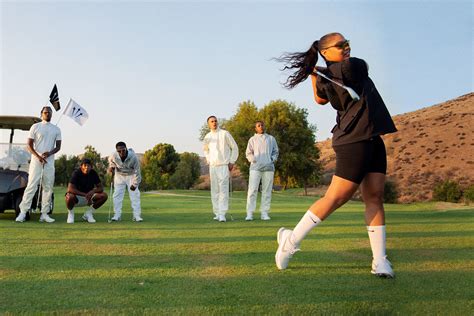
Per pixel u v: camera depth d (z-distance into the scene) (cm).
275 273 363
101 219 910
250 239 568
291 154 4697
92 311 264
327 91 363
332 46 370
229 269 380
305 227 366
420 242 506
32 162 823
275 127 4856
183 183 7506
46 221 842
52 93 920
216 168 879
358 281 333
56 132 842
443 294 294
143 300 286
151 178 6794
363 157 350
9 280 343
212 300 285
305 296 292
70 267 392
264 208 905
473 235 564
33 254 460
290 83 390
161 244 527
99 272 371
